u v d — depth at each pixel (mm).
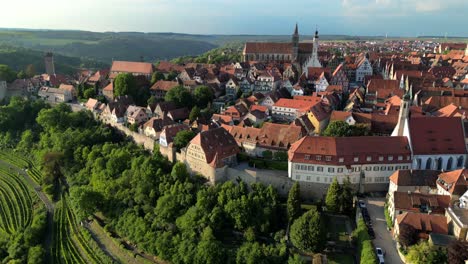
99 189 171000
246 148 178625
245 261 121375
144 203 157625
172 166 175875
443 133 155125
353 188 149875
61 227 162875
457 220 109438
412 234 112000
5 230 163500
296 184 135250
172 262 131625
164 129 189125
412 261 104375
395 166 150625
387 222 129250
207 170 161125
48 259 147000
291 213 134375
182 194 151625
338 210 139125
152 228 143375
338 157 147375
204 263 124500
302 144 152250
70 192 176000
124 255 141750
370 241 115750
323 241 120875
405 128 156500
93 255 144375
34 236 153750
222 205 143500
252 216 137000
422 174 139250
